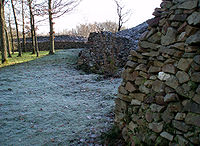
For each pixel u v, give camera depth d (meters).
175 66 1.99
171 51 2.03
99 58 9.20
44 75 7.85
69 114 4.00
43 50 19.05
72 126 3.42
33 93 5.61
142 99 2.44
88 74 8.23
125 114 2.76
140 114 2.43
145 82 2.40
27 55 14.28
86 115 3.93
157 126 2.10
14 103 4.70
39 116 3.91
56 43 18.64
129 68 2.70
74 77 7.55
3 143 2.88
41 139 2.98
